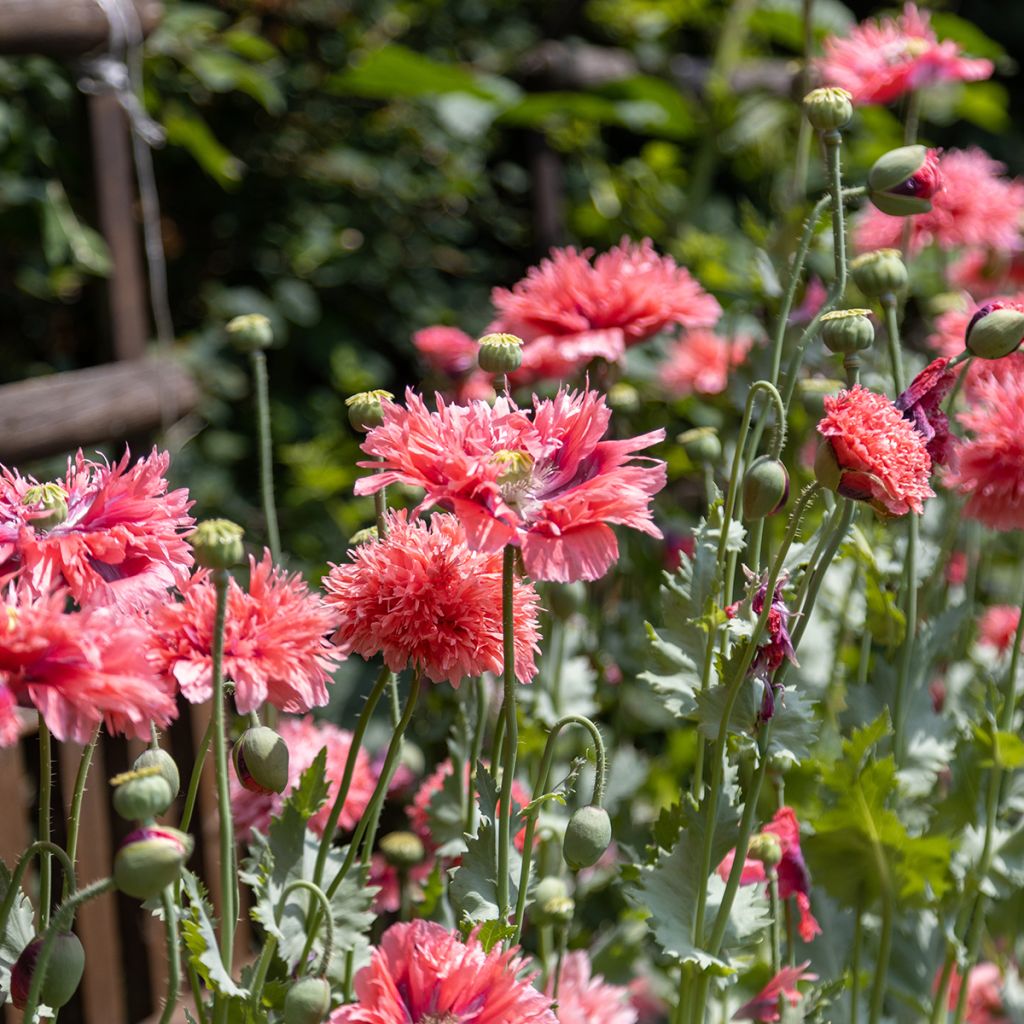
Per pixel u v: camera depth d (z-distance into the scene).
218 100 3.94
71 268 3.07
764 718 1.52
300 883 1.42
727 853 1.59
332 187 4.07
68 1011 2.05
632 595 2.05
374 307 4.06
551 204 3.95
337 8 4.14
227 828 1.43
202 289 3.89
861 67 1.95
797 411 1.87
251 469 3.76
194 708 2.10
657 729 2.34
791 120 3.55
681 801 1.60
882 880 1.67
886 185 1.61
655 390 2.31
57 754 2.00
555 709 1.82
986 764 1.70
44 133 2.86
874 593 1.71
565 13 3.92
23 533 1.42
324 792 1.50
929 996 1.75
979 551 2.04
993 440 1.62
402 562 1.47
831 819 1.66
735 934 1.58
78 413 2.21
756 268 1.95
